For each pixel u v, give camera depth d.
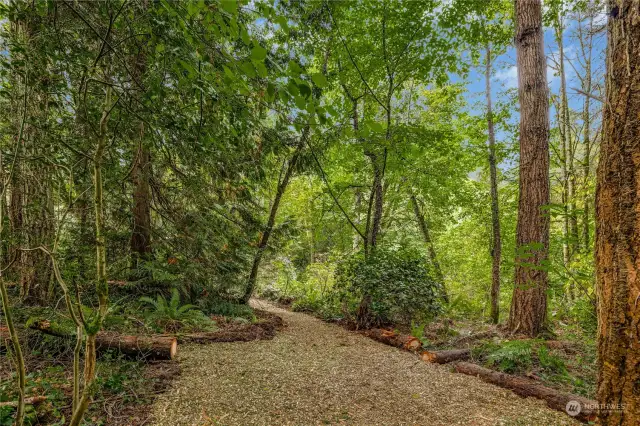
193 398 2.62
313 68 6.50
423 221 10.03
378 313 5.66
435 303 5.79
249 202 6.05
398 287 5.51
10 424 1.98
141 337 3.48
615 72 1.23
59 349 3.05
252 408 2.54
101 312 1.29
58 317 3.27
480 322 6.85
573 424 2.46
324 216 7.93
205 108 2.83
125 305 4.45
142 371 3.03
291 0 4.36
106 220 4.09
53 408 2.21
